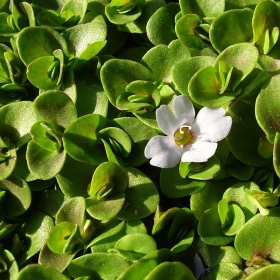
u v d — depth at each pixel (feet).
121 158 0.16
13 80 0.17
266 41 0.16
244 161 0.15
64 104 0.16
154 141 0.15
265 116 0.15
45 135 0.16
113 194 0.15
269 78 0.15
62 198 0.16
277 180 0.16
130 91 0.16
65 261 0.15
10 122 0.17
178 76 0.16
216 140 0.15
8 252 0.15
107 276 0.15
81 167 0.16
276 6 0.16
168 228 0.16
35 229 0.16
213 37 0.16
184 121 0.15
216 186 0.16
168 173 0.16
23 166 0.17
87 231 0.15
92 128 0.16
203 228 0.15
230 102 0.16
